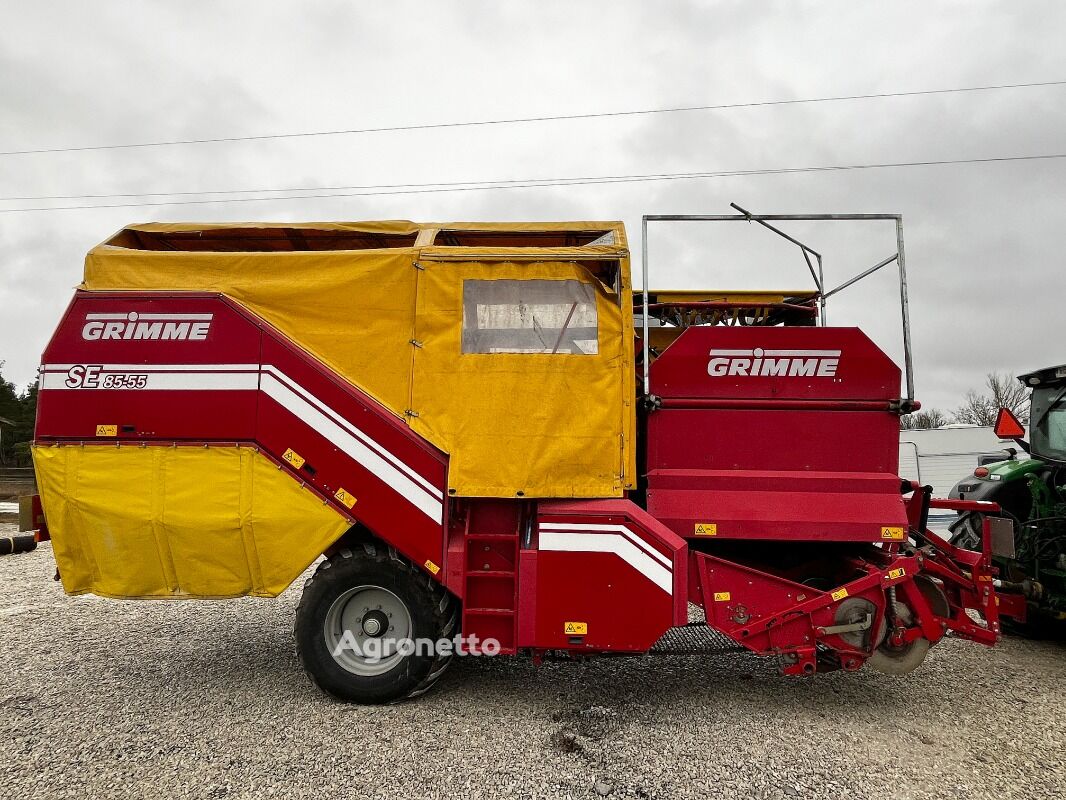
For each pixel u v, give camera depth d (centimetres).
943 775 283
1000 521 420
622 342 361
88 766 284
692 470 367
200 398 350
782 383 365
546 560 340
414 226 428
